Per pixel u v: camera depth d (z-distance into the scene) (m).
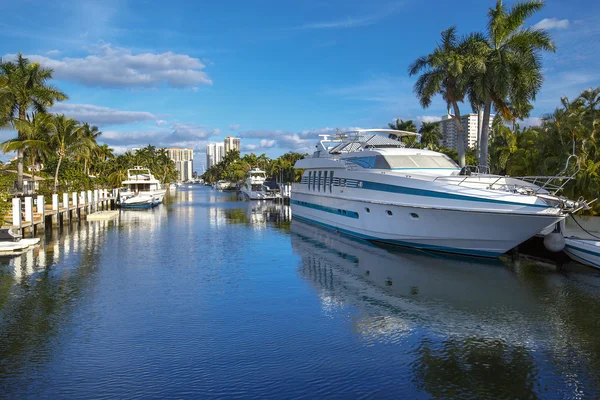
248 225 35.97
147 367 9.47
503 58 27.17
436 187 20.08
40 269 19.17
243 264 20.25
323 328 11.86
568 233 21.19
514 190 18.75
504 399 8.23
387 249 23.41
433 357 10.00
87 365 9.57
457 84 29.02
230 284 16.58
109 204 57.88
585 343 10.76
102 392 8.41
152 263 20.52
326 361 9.79
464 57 28.23
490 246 19.53
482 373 9.23
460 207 19.05
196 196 92.56
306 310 13.45
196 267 19.61
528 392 8.48
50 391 8.46
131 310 13.42
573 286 15.71
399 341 10.92
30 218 28.81
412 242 22.39
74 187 51.31
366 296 14.92
